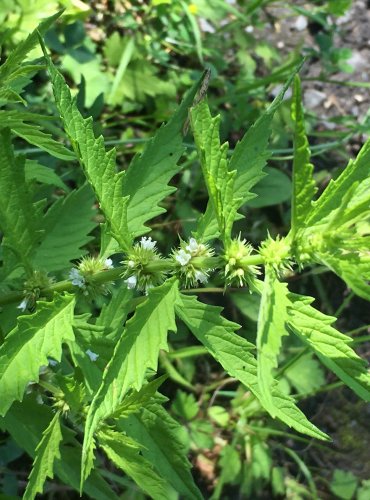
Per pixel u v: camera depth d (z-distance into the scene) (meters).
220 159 0.15
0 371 0.17
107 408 0.15
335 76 0.45
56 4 0.32
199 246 0.17
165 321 0.16
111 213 0.17
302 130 0.13
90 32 0.40
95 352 0.19
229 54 0.43
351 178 0.14
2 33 0.31
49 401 0.23
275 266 0.15
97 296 0.19
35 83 0.36
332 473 0.36
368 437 0.37
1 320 0.21
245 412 0.35
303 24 0.46
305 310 0.14
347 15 0.47
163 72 0.40
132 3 0.41
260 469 0.34
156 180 0.20
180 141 0.20
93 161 0.16
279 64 0.43
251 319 0.36
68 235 0.24
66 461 0.22
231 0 0.43
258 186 0.38
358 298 0.39
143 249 0.18
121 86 0.38
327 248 0.14
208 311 0.17
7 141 0.19
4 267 0.21
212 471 0.35
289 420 0.16
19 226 0.19
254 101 0.42
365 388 0.15
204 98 0.18
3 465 0.30
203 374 0.36
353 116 0.42
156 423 0.20
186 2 0.40
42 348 0.17
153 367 0.15
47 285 0.20
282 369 0.32
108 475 0.30
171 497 0.31
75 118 0.16
